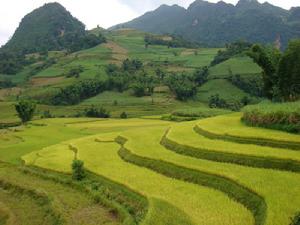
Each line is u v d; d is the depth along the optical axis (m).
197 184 35.44
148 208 29.00
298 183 29.89
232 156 39.19
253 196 28.72
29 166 52.88
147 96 177.75
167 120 108.62
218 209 27.81
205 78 187.12
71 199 37.62
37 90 194.12
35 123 112.69
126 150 51.44
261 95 165.88
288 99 77.25
